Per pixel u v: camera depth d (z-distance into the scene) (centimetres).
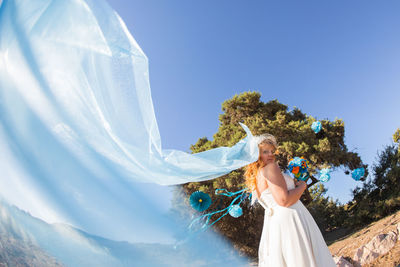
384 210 1069
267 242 257
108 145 221
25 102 219
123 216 234
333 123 1530
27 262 204
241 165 253
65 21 224
